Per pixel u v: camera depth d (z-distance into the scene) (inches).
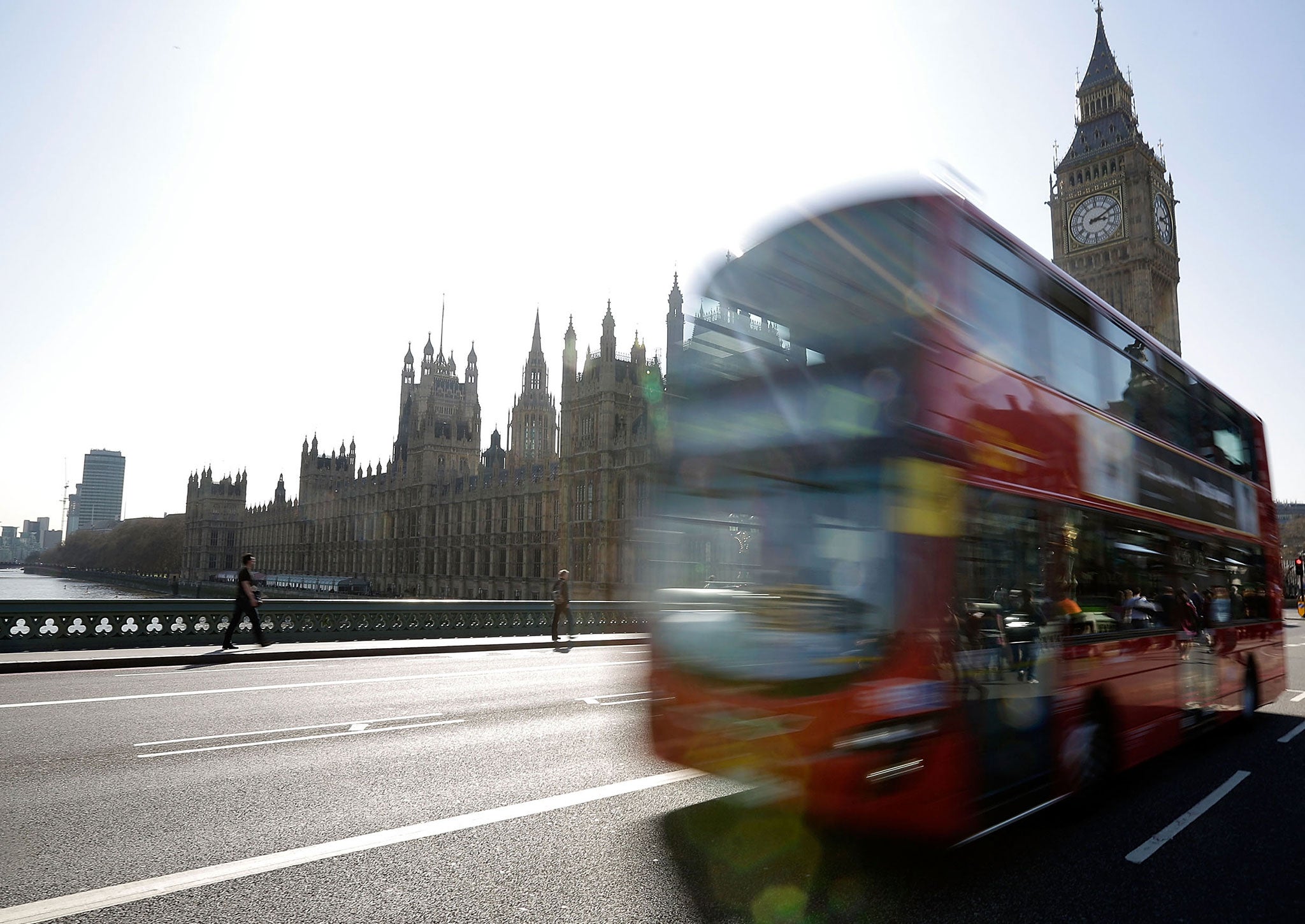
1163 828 282.5
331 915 188.2
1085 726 299.3
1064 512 302.0
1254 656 496.7
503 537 3097.9
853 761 222.4
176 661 684.7
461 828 252.4
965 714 239.1
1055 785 277.3
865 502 236.8
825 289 262.5
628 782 307.7
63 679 578.9
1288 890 224.7
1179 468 421.1
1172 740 371.6
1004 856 251.0
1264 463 573.3
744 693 248.5
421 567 3838.6
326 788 292.0
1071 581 301.4
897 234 252.8
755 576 254.4
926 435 237.5
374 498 4537.4
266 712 439.5
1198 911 209.3
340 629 858.1
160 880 206.5
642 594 291.0
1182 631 394.0
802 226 273.7
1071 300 337.1
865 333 250.2
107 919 183.9
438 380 5236.2
